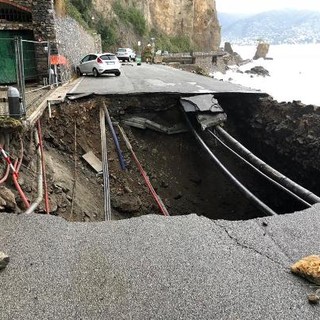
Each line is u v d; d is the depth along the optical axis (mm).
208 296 4473
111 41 53656
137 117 14453
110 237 5676
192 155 14336
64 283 4629
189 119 14430
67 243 5473
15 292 4445
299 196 9398
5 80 16172
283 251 5457
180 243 5551
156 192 12266
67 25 20875
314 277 4699
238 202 13047
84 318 4102
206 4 83375
